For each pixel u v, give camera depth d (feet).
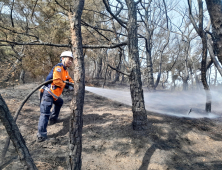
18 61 21.48
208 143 10.66
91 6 18.17
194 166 8.48
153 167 8.14
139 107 10.84
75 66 5.65
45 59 20.65
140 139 10.00
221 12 6.77
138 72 10.87
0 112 4.12
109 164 8.16
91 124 11.72
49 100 9.73
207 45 13.09
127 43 10.93
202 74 14.83
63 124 11.59
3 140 8.98
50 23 18.49
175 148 9.69
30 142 9.36
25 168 4.50
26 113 13.16
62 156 8.30
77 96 5.47
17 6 18.57
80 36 5.83
